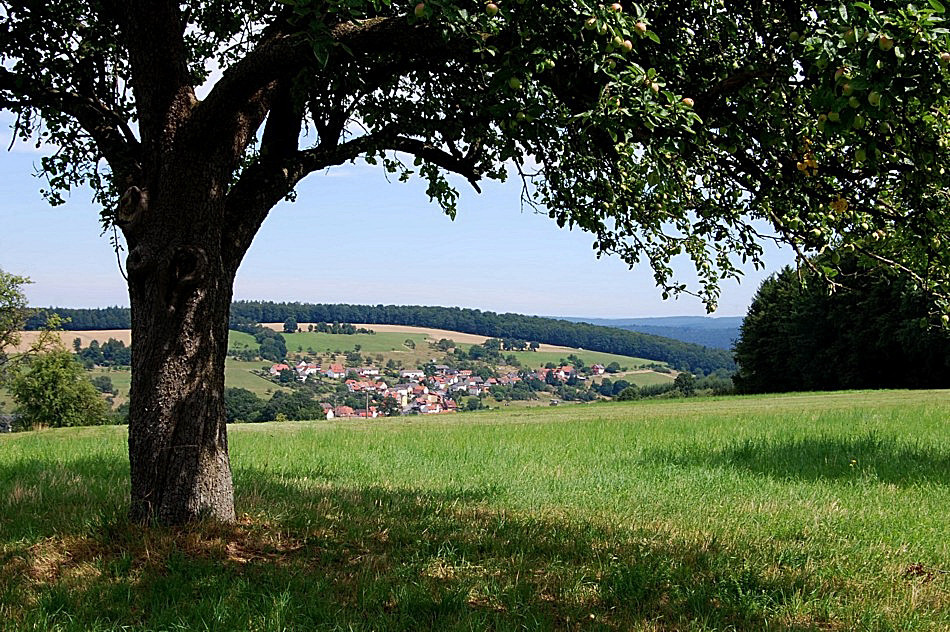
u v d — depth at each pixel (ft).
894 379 174.81
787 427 59.52
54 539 19.81
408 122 23.32
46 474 33.60
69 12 23.99
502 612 16.31
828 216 20.54
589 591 17.90
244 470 36.68
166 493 20.39
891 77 11.73
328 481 34.58
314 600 16.28
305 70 18.72
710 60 20.33
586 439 54.19
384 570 18.84
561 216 25.53
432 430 64.34
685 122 15.46
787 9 17.38
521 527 24.25
